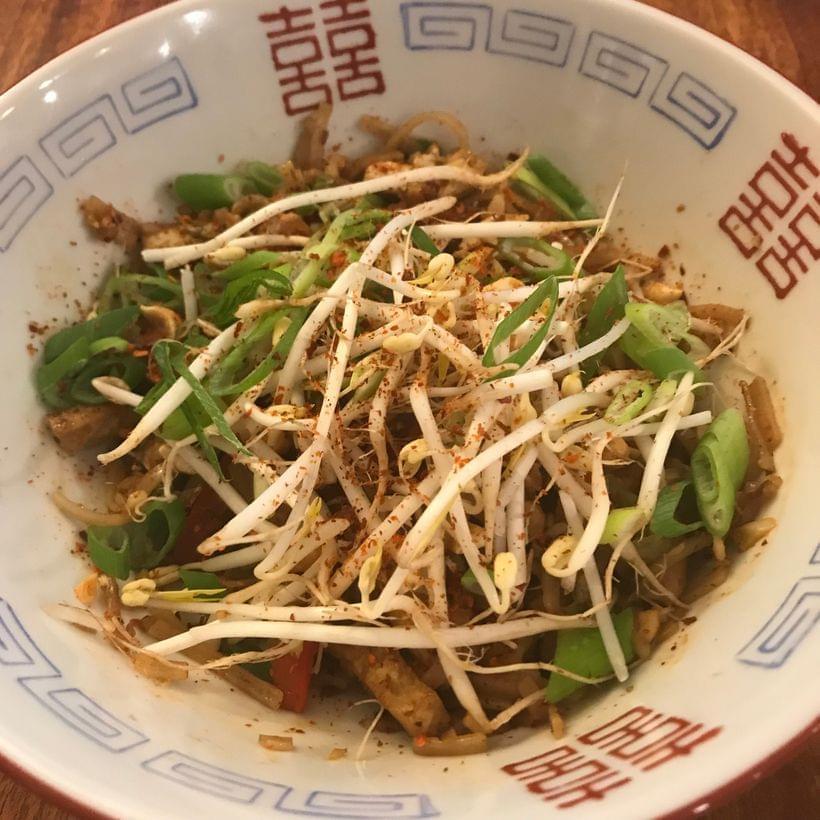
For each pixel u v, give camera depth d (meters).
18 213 0.18
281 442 0.18
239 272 0.20
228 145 0.21
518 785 0.13
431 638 0.16
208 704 0.16
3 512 0.17
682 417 0.18
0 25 0.24
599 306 0.19
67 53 0.19
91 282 0.20
